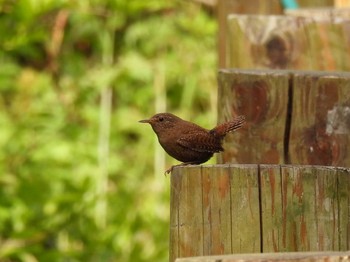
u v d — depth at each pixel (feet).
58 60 50.06
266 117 25.20
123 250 42.09
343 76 25.00
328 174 19.76
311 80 25.03
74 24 50.26
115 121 49.03
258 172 19.65
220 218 19.70
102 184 45.39
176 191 20.04
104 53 50.11
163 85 49.67
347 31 31.73
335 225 19.79
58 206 39.32
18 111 46.47
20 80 47.44
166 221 44.60
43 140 45.27
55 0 38.42
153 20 50.96
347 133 24.94
